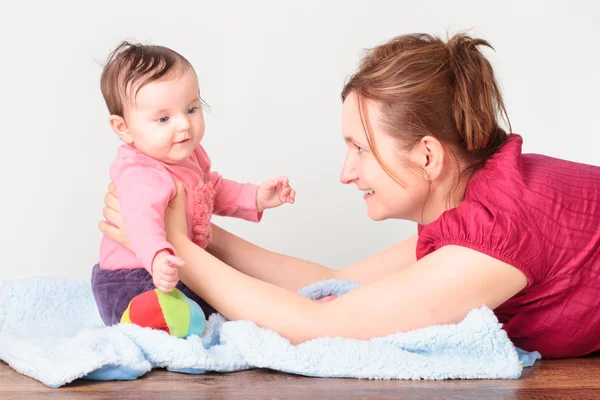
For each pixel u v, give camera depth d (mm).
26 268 3238
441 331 1518
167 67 1760
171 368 1529
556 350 1688
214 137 3312
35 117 3250
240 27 3318
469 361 1529
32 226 3246
